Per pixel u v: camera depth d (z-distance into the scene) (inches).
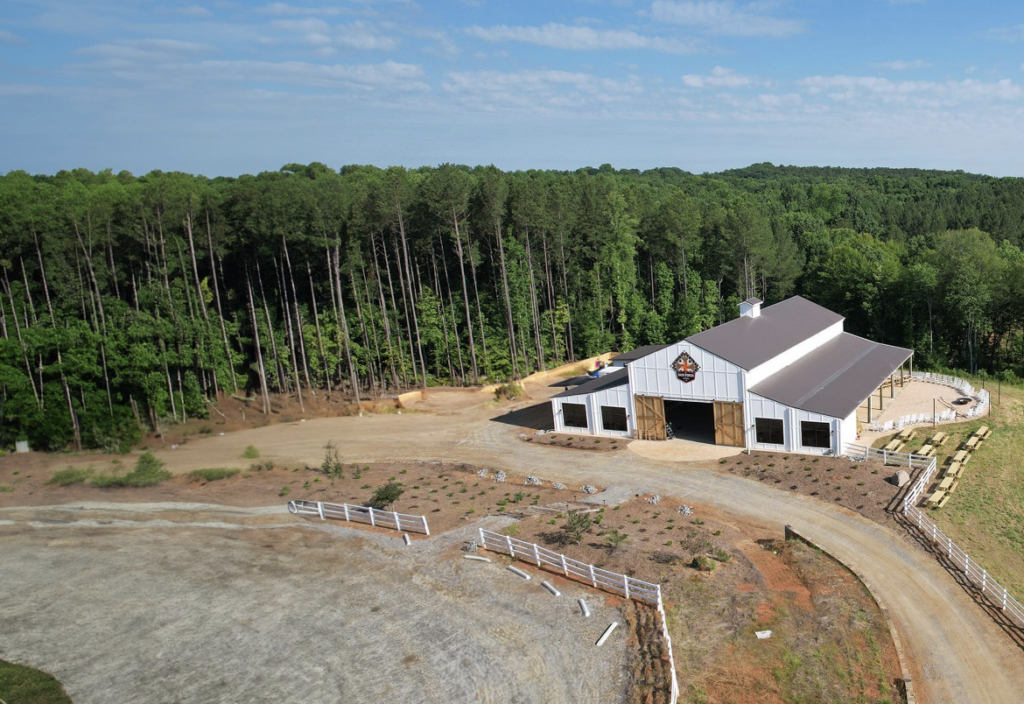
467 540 1310.3
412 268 3147.1
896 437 1840.6
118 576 1263.5
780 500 1489.9
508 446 2006.6
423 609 1079.6
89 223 2332.7
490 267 3238.2
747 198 5930.1
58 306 2445.9
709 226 3794.3
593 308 3388.3
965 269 2891.2
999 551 1283.2
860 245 3796.8
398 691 895.7
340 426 2346.2
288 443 2170.3
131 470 1918.1
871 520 1366.9
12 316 2329.0
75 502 1690.5
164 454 2111.2
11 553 1387.8
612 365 2687.0
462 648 972.6
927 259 3161.9
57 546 1414.9
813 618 1028.5
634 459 1807.3
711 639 959.6
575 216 3243.1
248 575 1236.5
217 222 2581.2
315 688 916.0
